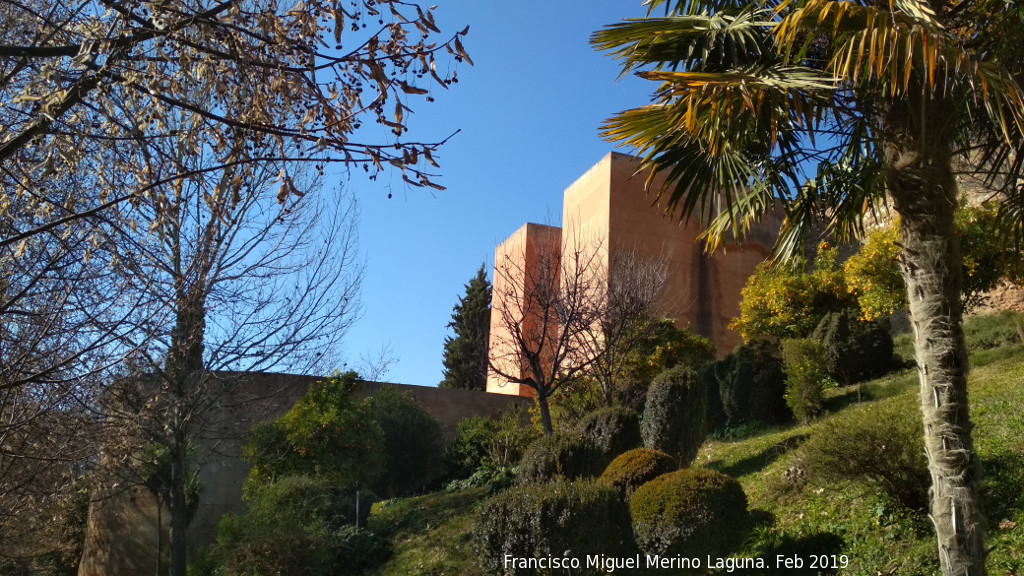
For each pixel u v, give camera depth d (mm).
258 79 4066
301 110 3975
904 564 6027
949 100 5012
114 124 4000
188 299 7766
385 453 15734
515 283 14648
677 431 10242
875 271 13250
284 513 11484
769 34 5461
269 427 14266
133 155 4758
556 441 8742
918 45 4383
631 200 20250
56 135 3746
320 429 14281
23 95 3613
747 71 5297
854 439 6758
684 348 15922
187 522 14352
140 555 14109
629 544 6523
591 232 20688
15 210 4742
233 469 15336
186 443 9688
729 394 14125
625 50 5984
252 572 10547
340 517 12758
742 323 16984
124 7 3830
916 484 6531
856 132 6070
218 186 4648
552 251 15086
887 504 6812
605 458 9406
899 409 7266
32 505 6945
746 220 6398
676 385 10492
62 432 6027
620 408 10195
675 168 6414
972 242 11750
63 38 4371
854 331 14039
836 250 16969
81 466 8008
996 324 13781
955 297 4852
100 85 3809
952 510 4613
